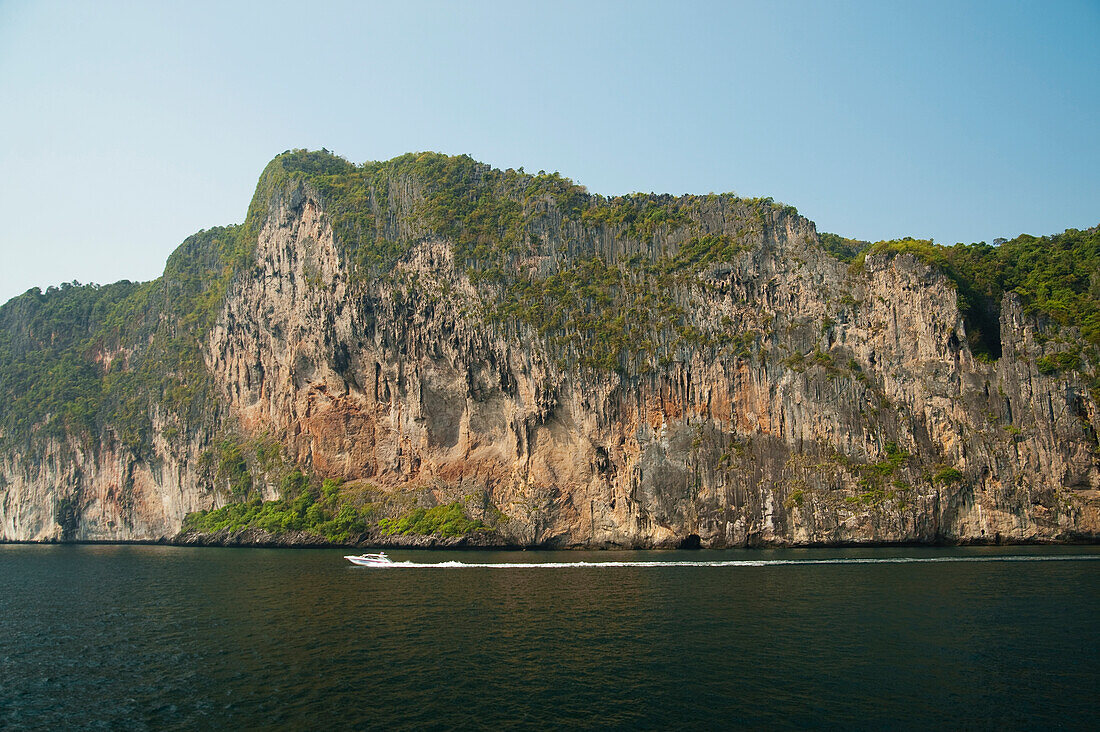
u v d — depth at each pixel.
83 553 109.00
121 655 40.19
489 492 106.19
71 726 30.09
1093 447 87.25
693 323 100.56
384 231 117.69
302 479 117.25
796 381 94.94
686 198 110.38
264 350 127.38
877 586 56.84
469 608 50.44
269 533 112.75
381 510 109.50
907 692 32.47
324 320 117.19
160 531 133.50
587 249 109.06
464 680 34.50
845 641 40.38
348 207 120.50
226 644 41.94
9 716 31.31
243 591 60.16
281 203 126.62
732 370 97.50
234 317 131.38
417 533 104.06
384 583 63.03
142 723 30.25
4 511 148.50
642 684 33.66
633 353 100.31
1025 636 41.09
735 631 42.72
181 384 137.62
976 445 88.75
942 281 93.88
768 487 92.19
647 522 95.94
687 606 50.00
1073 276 100.31
